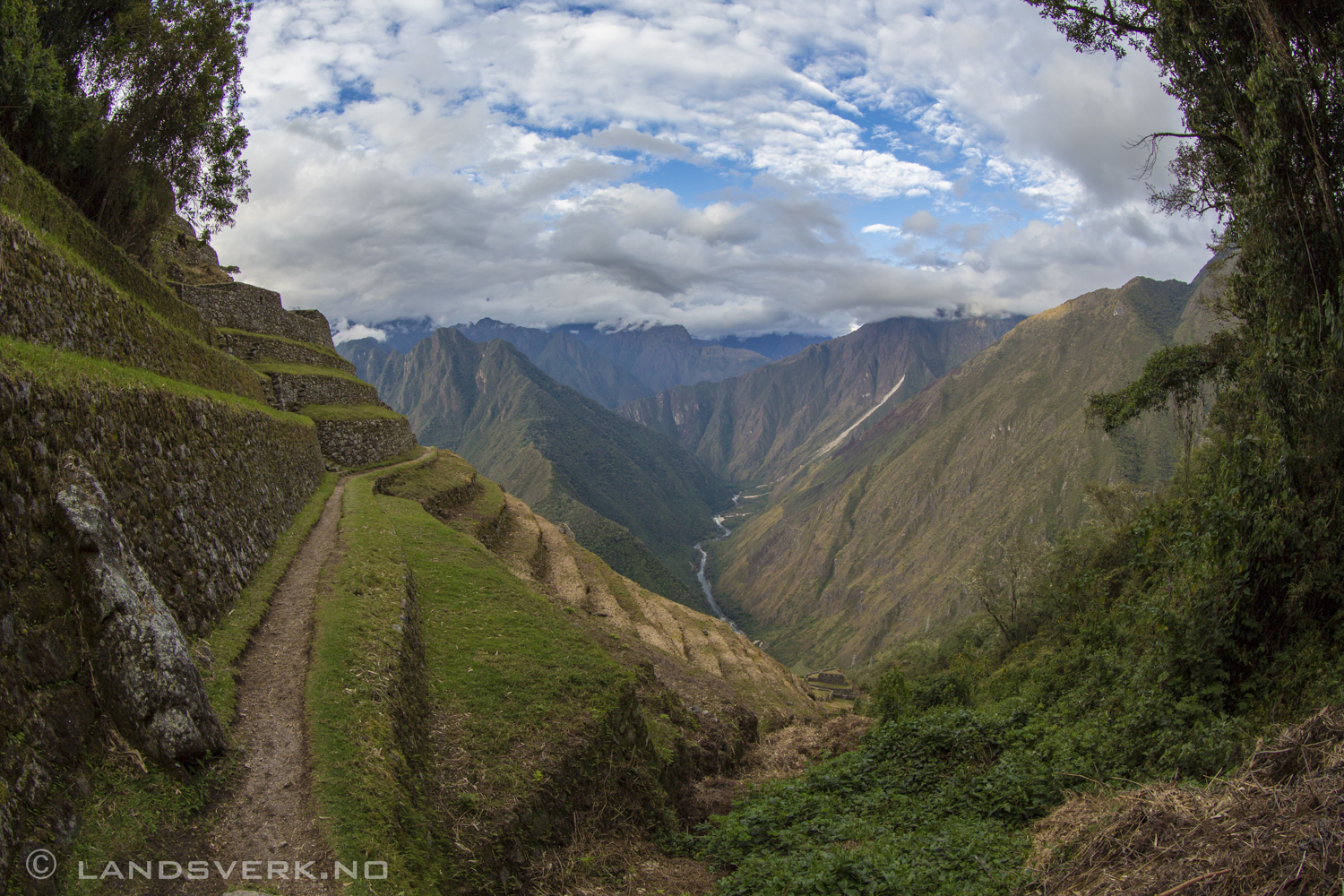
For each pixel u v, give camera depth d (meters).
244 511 18.33
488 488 51.97
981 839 11.70
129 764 8.56
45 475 9.43
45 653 8.20
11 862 6.52
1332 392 14.80
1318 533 14.20
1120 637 21.64
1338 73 15.37
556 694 15.45
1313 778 8.34
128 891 7.30
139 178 27.83
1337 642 13.32
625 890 11.79
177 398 16.02
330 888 8.02
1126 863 8.73
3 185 16.53
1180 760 12.16
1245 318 20.56
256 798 9.27
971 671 37.09
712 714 25.39
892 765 17.27
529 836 11.66
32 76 21.94
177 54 26.66
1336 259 15.20
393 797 9.94
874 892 10.04
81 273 16.39
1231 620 14.84
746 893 11.14
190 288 43.53
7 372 9.34
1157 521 22.72
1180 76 19.31
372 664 13.13
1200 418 27.78
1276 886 7.07
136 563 10.05
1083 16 21.31
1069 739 15.26
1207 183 21.20
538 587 32.56
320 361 53.56
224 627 13.76
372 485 35.34
